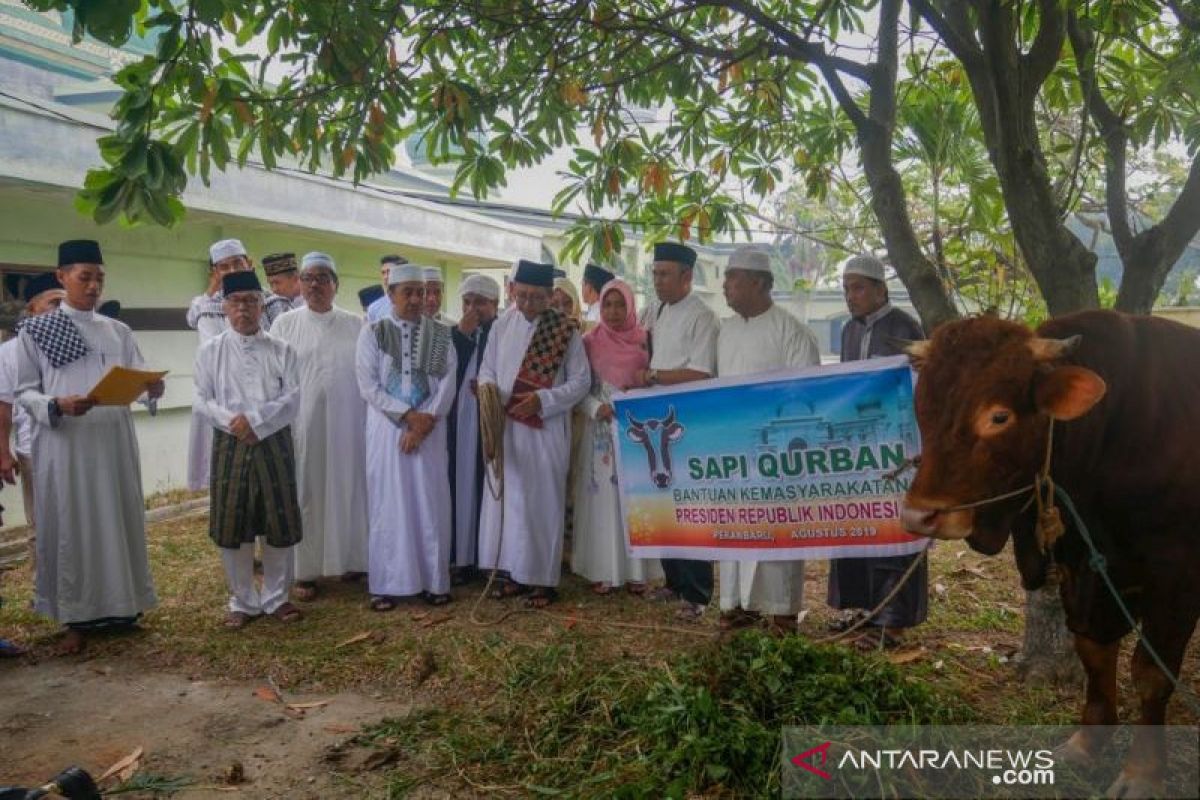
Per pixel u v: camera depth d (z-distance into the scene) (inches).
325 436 253.1
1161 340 129.7
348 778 146.6
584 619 224.1
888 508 181.3
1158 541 125.8
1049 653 172.9
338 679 189.6
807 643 161.9
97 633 219.0
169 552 295.3
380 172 209.6
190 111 175.0
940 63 252.5
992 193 243.9
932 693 157.0
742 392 191.8
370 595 247.3
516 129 233.9
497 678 185.2
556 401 233.8
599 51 235.9
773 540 192.1
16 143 278.7
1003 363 112.8
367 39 188.9
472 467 257.8
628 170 265.6
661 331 222.5
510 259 627.2
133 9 134.6
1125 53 236.2
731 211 281.1
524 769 145.4
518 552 235.1
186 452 409.4
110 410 213.2
